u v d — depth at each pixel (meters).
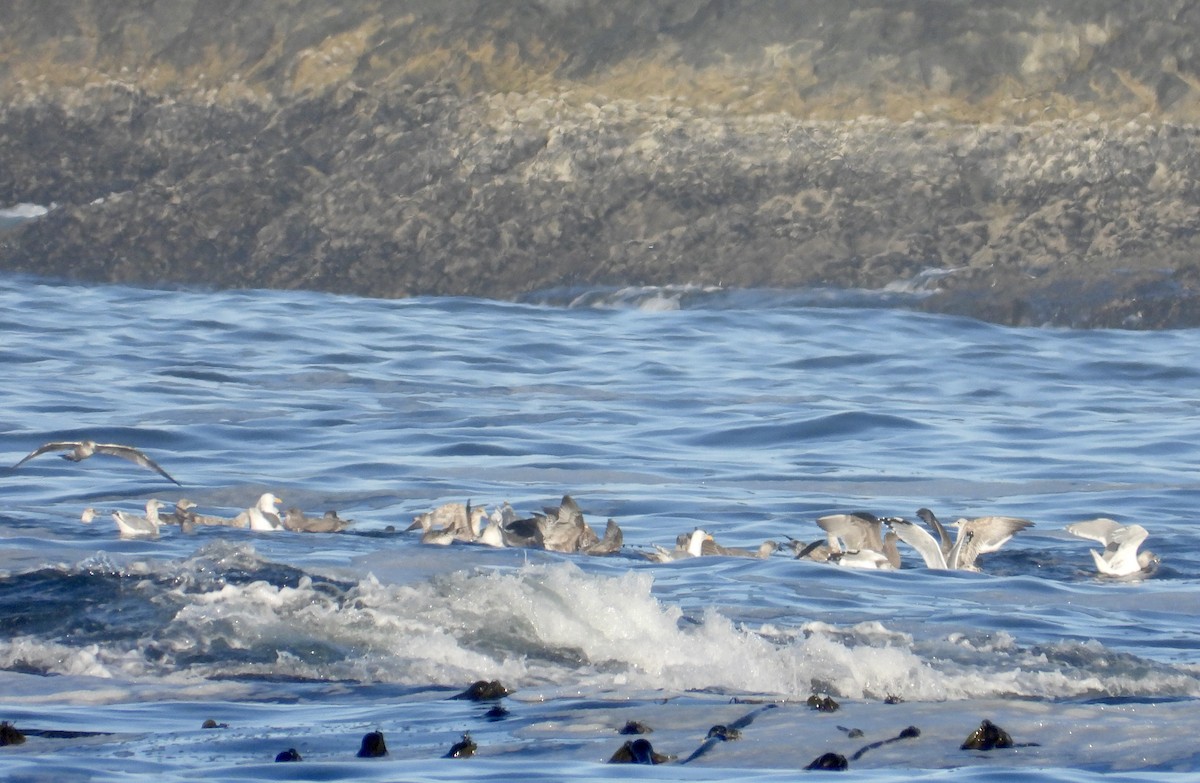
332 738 34.78
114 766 31.98
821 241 163.38
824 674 42.00
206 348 127.81
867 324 150.75
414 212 167.50
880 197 166.12
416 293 163.38
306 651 43.75
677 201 166.50
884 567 60.34
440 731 35.62
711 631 45.88
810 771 32.00
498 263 164.50
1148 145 167.62
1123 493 83.44
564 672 42.34
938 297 157.88
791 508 78.12
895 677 41.91
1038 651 45.31
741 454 93.56
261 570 52.25
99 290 161.38
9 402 101.06
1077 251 161.00
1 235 167.88
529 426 99.88
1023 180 166.62
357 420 99.75
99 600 48.16
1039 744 34.34
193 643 44.44
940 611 52.09
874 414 104.94
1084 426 104.75
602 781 30.75
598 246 164.62
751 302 158.88
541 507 76.56
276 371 118.38
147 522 61.94
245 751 33.59
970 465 91.25
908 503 80.12
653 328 147.25
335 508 75.62
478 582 48.56
